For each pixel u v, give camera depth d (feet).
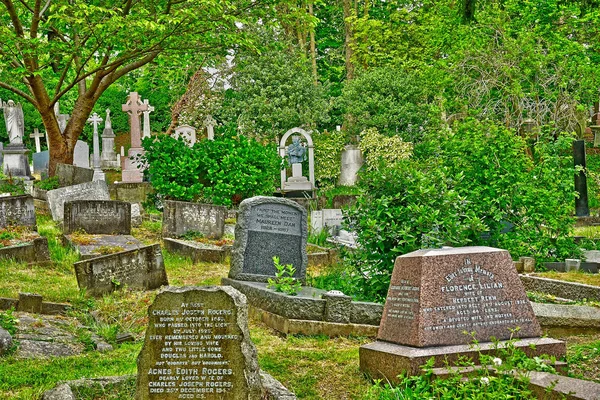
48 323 37.24
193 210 66.03
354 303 35.96
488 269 27.35
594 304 40.55
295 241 45.29
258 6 88.69
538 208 53.21
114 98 177.17
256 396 22.84
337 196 91.25
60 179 81.76
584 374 26.91
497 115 97.04
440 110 94.68
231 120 137.28
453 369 25.04
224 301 23.06
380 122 124.47
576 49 95.76
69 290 45.09
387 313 28.04
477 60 97.09
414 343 26.35
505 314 27.20
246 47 87.92
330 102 138.82
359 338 35.19
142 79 150.41
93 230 63.72
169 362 23.02
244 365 22.89
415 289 26.94
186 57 99.04
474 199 52.60
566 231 54.60
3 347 30.19
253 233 43.98
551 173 55.47
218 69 136.36
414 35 137.39
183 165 78.84
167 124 171.63
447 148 57.21
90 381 25.02
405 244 39.17
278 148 111.55
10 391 25.62
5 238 58.39
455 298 26.84
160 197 84.64
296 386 26.94
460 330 26.61
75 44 82.99
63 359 29.94
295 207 45.37
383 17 161.17
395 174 40.63
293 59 137.69
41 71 82.48
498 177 54.29
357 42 144.46
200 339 23.00
